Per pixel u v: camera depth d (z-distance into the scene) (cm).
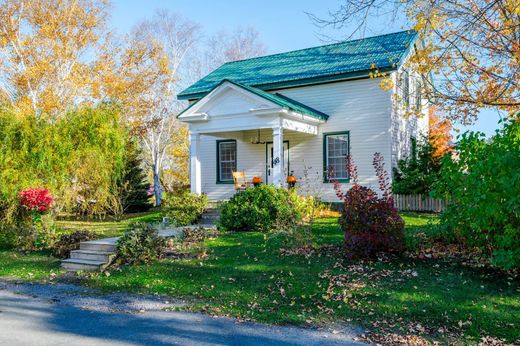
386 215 860
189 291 774
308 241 1051
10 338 554
